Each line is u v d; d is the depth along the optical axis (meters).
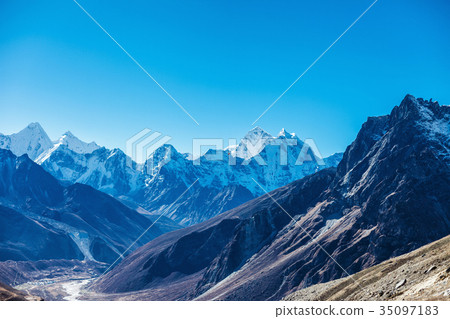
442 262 73.75
